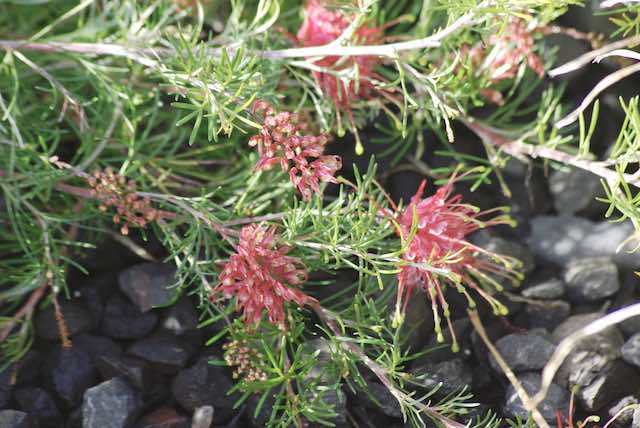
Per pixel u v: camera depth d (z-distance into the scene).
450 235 0.71
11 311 0.77
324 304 0.76
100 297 0.76
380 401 0.73
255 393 0.73
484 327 0.76
